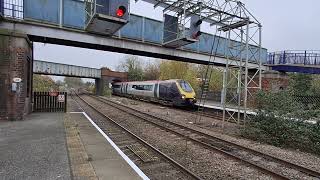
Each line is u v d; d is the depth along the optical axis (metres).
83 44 19.11
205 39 24.11
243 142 12.55
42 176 6.38
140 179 6.54
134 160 8.78
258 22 16.62
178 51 22.41
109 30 14.24
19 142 9.69
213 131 15.54
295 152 11.32
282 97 13.47
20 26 16.09
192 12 16.12
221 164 8.69
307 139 11.93
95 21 12.61
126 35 19.66
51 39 17.64
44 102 20.75
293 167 8.67
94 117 18.55
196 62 26.38
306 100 21.94
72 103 32.97
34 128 12.59
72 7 17.59
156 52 21.20
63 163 7.38
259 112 13.89
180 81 30.72
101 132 12.62
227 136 14.00
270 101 13.62
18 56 14.76
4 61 14.52
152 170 7.78
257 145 12.06
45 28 16.81
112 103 33.16
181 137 12.87
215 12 16.02
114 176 6.71
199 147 10.91
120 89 55.28
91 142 10.45
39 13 16.56
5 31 14.45
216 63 24.97
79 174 6.59
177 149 10.55
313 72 27.75
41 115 17.89
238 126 16.33
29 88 18.25
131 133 12.56
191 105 29.06
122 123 17.03
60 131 12.01
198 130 15.04
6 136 10.69
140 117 19.28
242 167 8.42
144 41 20.45
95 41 18.55
